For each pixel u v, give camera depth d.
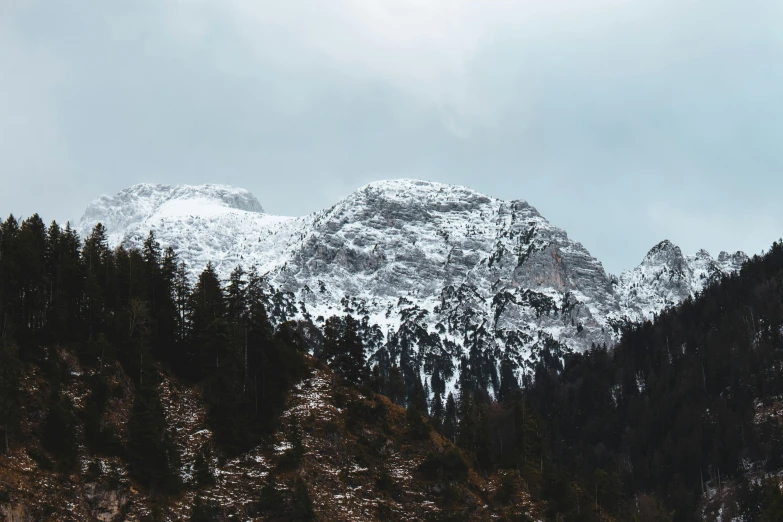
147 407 183.38
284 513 179.25
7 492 151.88
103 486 166.38
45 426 170.62
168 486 175.38
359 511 189.88
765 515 185.75
